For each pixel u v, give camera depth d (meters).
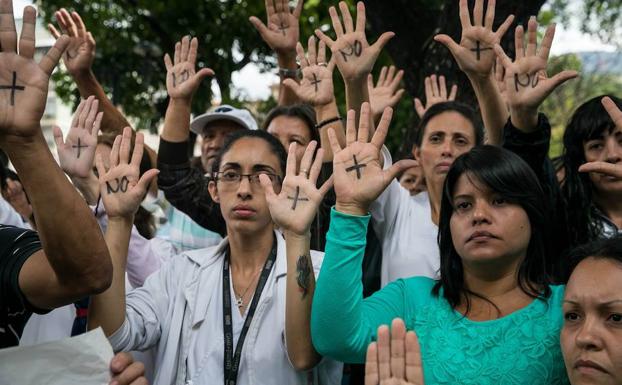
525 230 2.36
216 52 10.83
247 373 2.54
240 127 4.25
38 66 1.71
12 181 4.08
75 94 11.89
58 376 2.01
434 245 3.14
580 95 15.05
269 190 2.49
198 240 3.57
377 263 3.30
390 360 1.95
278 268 2.67
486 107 3.13
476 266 2.36
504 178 2.33
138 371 2.12
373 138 2.41
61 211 1.74
